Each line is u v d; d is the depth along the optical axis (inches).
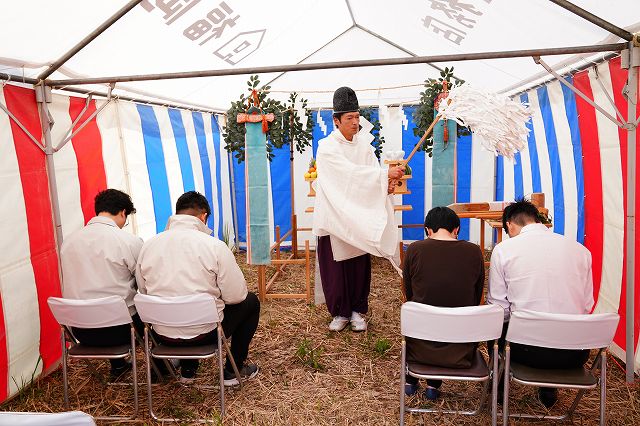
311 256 253.6
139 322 115.8
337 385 123.3
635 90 108.8
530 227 97.5
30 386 120.8
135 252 113.7
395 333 154.6
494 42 147.2
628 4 93.1
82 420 49.1
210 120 242.1
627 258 115.1
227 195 261.1
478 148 245.3
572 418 104.3
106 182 160.4
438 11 144.6
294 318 169.6
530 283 92.8
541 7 110.0
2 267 111.6
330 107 247.1
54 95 135.3
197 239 105.4
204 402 116.0
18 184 117.3
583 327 83.7
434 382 113.0
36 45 105.2
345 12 188.4
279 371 130.7
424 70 232.4
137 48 130.2
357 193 138.5
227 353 114.0
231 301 111.3
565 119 156.8
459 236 258.4
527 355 92.4
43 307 126.2
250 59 179.3
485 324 88.3
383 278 215.2
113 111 166.4
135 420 109.2
